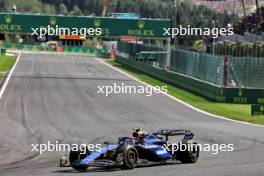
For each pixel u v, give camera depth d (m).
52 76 118.38
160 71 122.56
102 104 74.12
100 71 141.25
